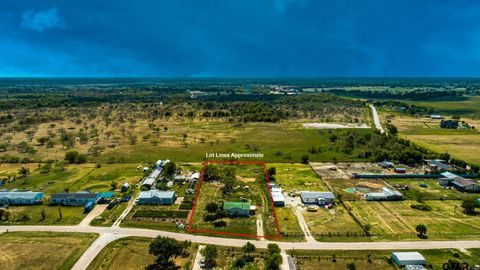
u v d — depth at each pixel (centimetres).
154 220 8369
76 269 6316
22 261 6556
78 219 8394
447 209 9075
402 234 7700
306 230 7894
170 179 11331
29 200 9344
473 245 7219
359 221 8350
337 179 11500
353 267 6341
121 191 10269
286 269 6322
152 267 6400
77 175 11762
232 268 6394
